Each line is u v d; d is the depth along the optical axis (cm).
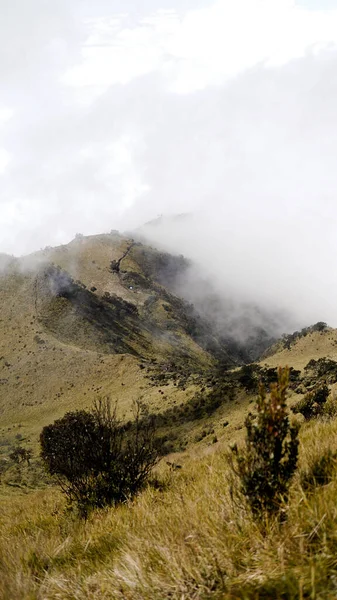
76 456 700
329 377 7850
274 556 221
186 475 687
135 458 689
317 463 308
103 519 527
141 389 12838
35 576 341
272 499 269
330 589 188
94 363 15500
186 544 268
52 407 13950
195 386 10744
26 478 5497
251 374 10450
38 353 16700
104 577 279
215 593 220
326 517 229
